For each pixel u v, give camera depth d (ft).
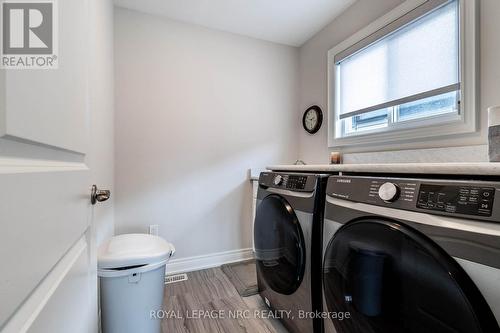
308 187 3.77
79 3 2.11
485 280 1.76
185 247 7.27
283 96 8.62
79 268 2.05
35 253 1.18
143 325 3.85
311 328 3.60
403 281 2.29
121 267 3.69
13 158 1.04
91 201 2.56
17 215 1.04
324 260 3.33
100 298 3.78
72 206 1.81
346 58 6.77
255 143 8.20
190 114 7.29
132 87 6.61
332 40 7.30
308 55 8.37
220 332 4.49
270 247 4.83
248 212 8.05
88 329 2.41
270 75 8.42
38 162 1.30
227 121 7.79
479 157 3.99
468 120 4.09
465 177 2.25
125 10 6.54
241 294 5.82
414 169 2.59
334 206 3.20
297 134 8.85
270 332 4.47
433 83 4.69
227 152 7.79
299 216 3.86
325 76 7.61
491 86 3.85
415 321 2.20
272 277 4.74
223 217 7.73
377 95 5.93
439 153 4.58
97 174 4.07
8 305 0.95
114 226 6.39
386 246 2.44
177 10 6.68
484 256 1.77
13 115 1.04
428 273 2.08
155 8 6.59
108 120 5.40
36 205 1.21
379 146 5.88
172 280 6.55
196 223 7.39
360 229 2.73
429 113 4.92
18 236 1.04
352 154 6.56
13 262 1.00
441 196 2.11
